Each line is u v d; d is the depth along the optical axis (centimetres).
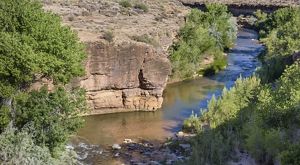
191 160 4247
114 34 6519
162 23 8756
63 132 3978
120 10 9331
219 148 4300
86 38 5947
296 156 2989
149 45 6053
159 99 6138
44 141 3919
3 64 3956
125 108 6016
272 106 4297
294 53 7075
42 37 4262
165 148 4912
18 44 3994
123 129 5478
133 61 5900
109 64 5778
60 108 4009
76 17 7975
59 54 4334
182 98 6650
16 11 4256
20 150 3741
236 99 5428
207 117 5416
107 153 4762
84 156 4650
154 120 5791
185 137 5188
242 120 4912
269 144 3931
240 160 4216
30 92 4153
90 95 5778
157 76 6041
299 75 4859
